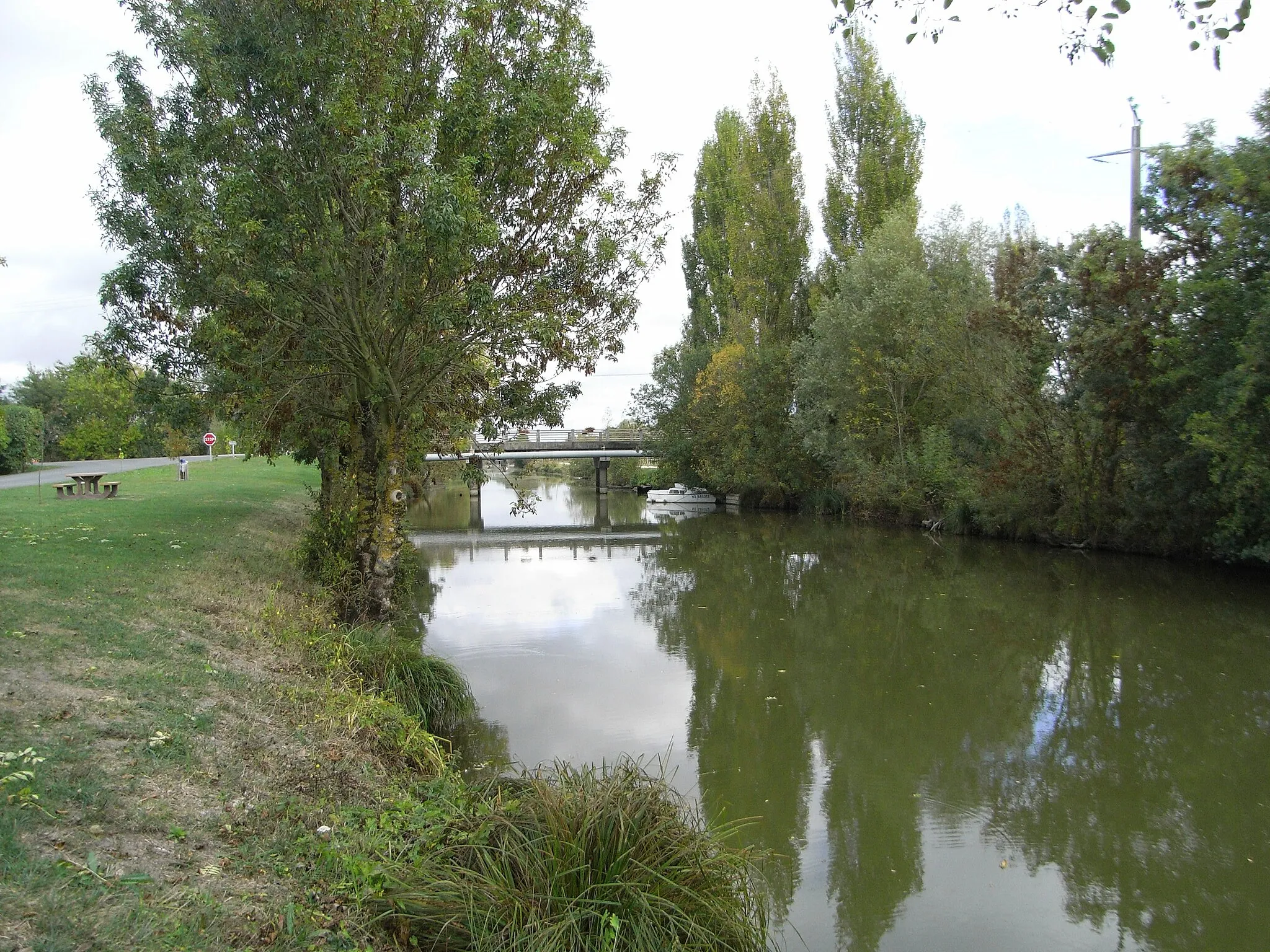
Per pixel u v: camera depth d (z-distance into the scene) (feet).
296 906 13.08
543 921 14.08
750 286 126.41
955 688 37.70
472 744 29.14
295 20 32.78
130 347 37.04
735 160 139.13
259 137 34.40
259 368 35.86
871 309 97.25
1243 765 29.37
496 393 40.81
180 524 50.31
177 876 12.73
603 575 69.72
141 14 32.99
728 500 145.07
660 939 14.21
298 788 17.61
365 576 40.63
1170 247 61.72
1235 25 16.39
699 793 26.27
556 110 34.06
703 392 134.00
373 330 36.86
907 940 18.93
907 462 98.94
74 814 13.43
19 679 18.52
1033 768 29.01
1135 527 71.77
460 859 15.90
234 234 31.48
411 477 56.70
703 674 39.17
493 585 64.44
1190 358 59.77
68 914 10.66
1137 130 69.46
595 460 189.88
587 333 38.63
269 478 105.70
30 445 107.55
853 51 111.86
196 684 21.39
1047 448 78.48
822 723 32.96
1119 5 17.10
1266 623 49.70
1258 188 54.24
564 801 16.67
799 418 114.83
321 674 27.61
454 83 32.96
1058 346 71.92
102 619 24.79
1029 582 63.98
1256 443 53.36
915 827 24.57
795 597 59.21
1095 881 21.77
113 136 32.94
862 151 111.96
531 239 37.04
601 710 33.47
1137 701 36.11
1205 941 19.20
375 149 30.81
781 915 19.93
